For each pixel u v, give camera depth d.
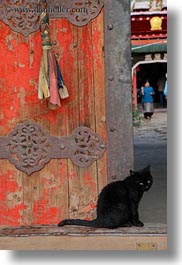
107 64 4.61
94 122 4.66
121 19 4.58
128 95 4.62
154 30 13.83
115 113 4.64
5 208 4.75
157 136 13.25
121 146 4.66
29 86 4.66
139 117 15.89
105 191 4.61
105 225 4.57
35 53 4.63
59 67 4.57
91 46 4.61
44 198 4.73
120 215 4.56
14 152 4.68
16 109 4.67
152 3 13.36
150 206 6.11
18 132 4.67
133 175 4.61
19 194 4.73
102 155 4.68
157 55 15.48
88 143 4.67
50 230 4.61
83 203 4.73
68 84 4.63
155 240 4.48
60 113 4.66
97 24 4.60
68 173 4.71
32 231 4.59
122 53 4.60
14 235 4.54
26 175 4.71
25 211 4.75
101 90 4.63
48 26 4.46
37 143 4.68
